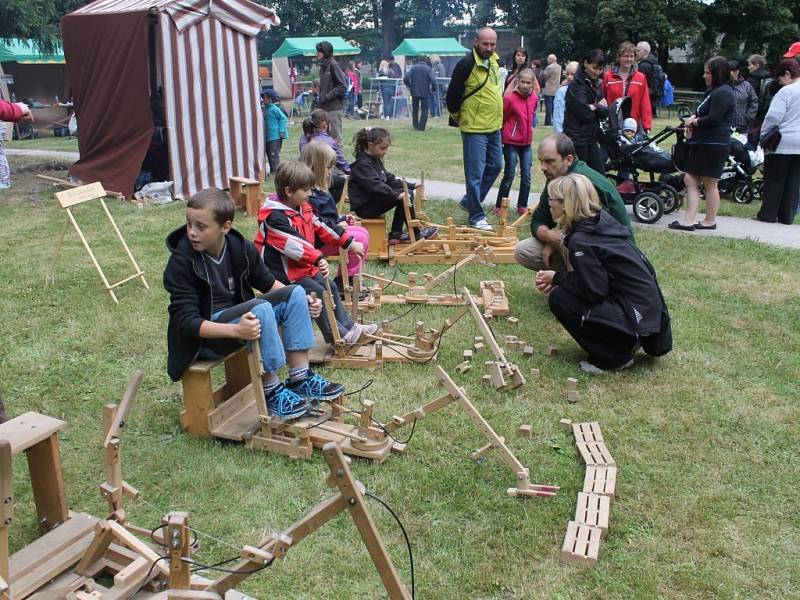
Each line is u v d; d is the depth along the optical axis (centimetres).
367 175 728
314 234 552
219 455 392
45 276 695
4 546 241
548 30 3525
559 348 545
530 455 398
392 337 547
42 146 1853
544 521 342
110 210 1003
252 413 425
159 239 840
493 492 364
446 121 2445
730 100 819
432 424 427
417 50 3388
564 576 306
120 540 277
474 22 4869
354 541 326
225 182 1145
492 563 313
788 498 363
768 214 933
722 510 352
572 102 849
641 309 485
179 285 384
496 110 840
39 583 271
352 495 215
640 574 308
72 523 303
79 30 1090
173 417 436
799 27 3244
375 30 5625
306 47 3203
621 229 502
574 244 490
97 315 601
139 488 364
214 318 395
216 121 1112
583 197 495
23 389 473
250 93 1155
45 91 2873
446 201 1034
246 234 880
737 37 3406
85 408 451
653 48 3378
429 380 488
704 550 324
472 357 523
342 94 1115
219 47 1095
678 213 982
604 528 330
